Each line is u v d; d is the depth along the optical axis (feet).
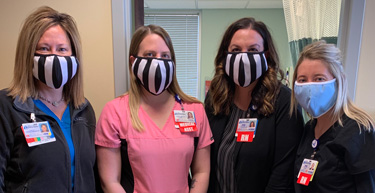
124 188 3.54
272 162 3.79
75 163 3.32
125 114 3.64
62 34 3.25
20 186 2.89
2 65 4.57
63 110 3.57
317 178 3.22
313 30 6.34
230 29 4.01
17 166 2.87
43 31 3.09
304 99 3.33
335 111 3.23
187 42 14.07
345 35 4.54
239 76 3.82
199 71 14.17
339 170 3.08
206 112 4.43
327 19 6.00
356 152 2.94
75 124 3.53
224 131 4.11
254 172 3.71
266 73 3.97
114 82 4.61
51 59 3.07
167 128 3.66
